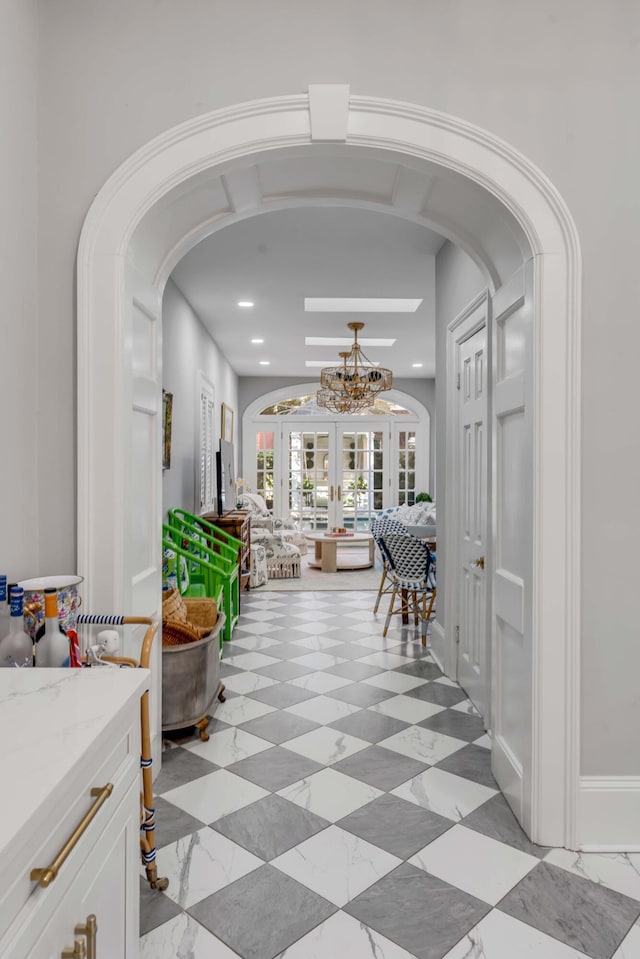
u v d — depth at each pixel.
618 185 2.13
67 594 1.82
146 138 2.14
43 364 2.12
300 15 2.16
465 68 2.15
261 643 4.52
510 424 2.38
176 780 2.49
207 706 2.90
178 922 1.70
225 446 6.41
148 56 2.15
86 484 2.08
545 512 2.06
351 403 7.43
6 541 1.90
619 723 2.11
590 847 2.06
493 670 2.54
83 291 2.07
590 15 2.16
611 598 2.11
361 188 2.51
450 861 1.98
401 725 3.05
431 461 10.25
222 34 2.15
